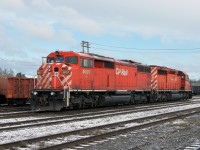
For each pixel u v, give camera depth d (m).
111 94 29.06
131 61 34.44
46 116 19.94
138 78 34.12
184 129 14.66
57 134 11.92
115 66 29.39
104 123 16.70
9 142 10.13
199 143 10.97
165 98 41.88
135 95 33.88
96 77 26.52
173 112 22.94
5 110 24.41
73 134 12.63
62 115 20.72
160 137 12.38
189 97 50.97
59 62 24.31
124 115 21.09
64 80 23.31
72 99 23.75
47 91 23.42
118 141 11.45
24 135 12.29
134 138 12.12
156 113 22.92
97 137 11.81
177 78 46.06
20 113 21.48
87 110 24.86
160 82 39.78
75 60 24.31
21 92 29.98
